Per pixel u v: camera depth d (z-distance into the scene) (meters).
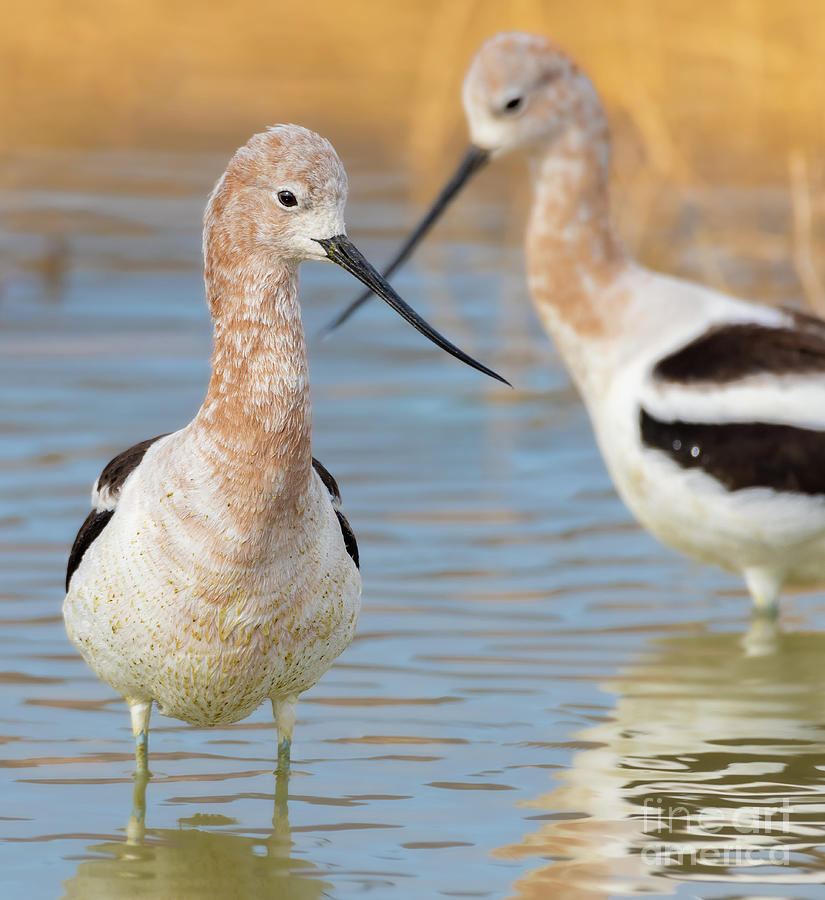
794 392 11.59
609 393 12.17
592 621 11.18
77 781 8.71
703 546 11.89
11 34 27.33
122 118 26.97
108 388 15.73
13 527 12.30
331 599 8.27
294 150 8.10
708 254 17.62
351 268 8.20
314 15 29.23
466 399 15.91
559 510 13.30
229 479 8.00
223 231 8.16
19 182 24.17
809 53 19.19
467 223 22.12
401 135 25.95
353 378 16.48
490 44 13.02
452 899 7.41
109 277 19.81
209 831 8.12
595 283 12.42
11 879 7.61
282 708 8.72
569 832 8.10
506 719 9.54
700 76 20.58
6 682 9.98
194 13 29.23
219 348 8.13
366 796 8.54
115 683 8.55
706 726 9.47
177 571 8.02
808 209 16.20
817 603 12.14
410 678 10.12
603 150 12.75
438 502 13.28
